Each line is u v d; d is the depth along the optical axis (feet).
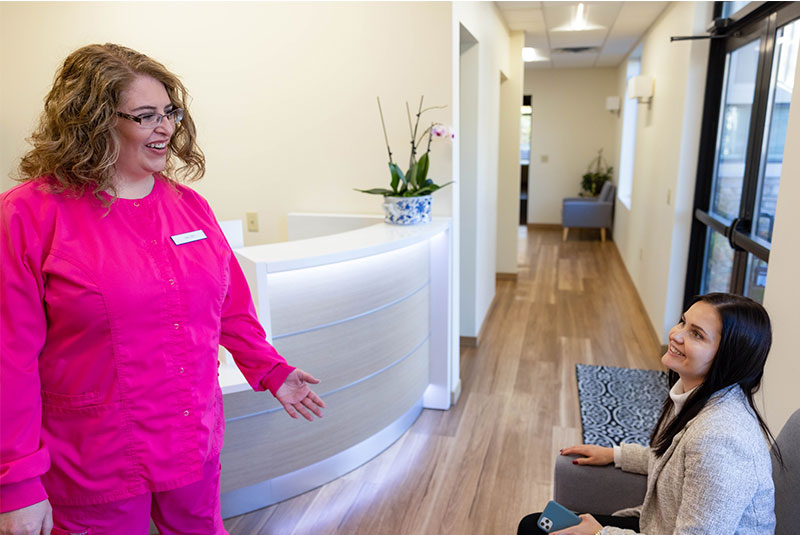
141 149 3.46
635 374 11.98
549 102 30.48
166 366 3.59
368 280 8.02
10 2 10.56
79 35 10.54
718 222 10.36
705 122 11.62
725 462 3.65
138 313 3.42
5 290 3.10
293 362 7.44
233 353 4.55
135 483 3.62
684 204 12.17
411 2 9.36
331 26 9.73
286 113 10.24
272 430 7.39
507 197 19.81
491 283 16.92
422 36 9.41
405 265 8.82
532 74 30.35
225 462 7.16
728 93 11.13
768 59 8.64
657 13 15.24
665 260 13.03
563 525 4.64
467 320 13.71
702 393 3.99
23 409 3.14
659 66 15.25
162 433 3.65
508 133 19.24
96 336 3.35
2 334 3.10
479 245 13.80
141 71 3.39
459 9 9.90
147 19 10.31
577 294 18.35
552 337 14.42
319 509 7.63
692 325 4.00
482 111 13.32
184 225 3.84
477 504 7.73
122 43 10.47
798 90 5.75
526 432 9.66
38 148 3.27
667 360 4.21
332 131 10.11
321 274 7.45
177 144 3.98
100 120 3.24
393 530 7.23
